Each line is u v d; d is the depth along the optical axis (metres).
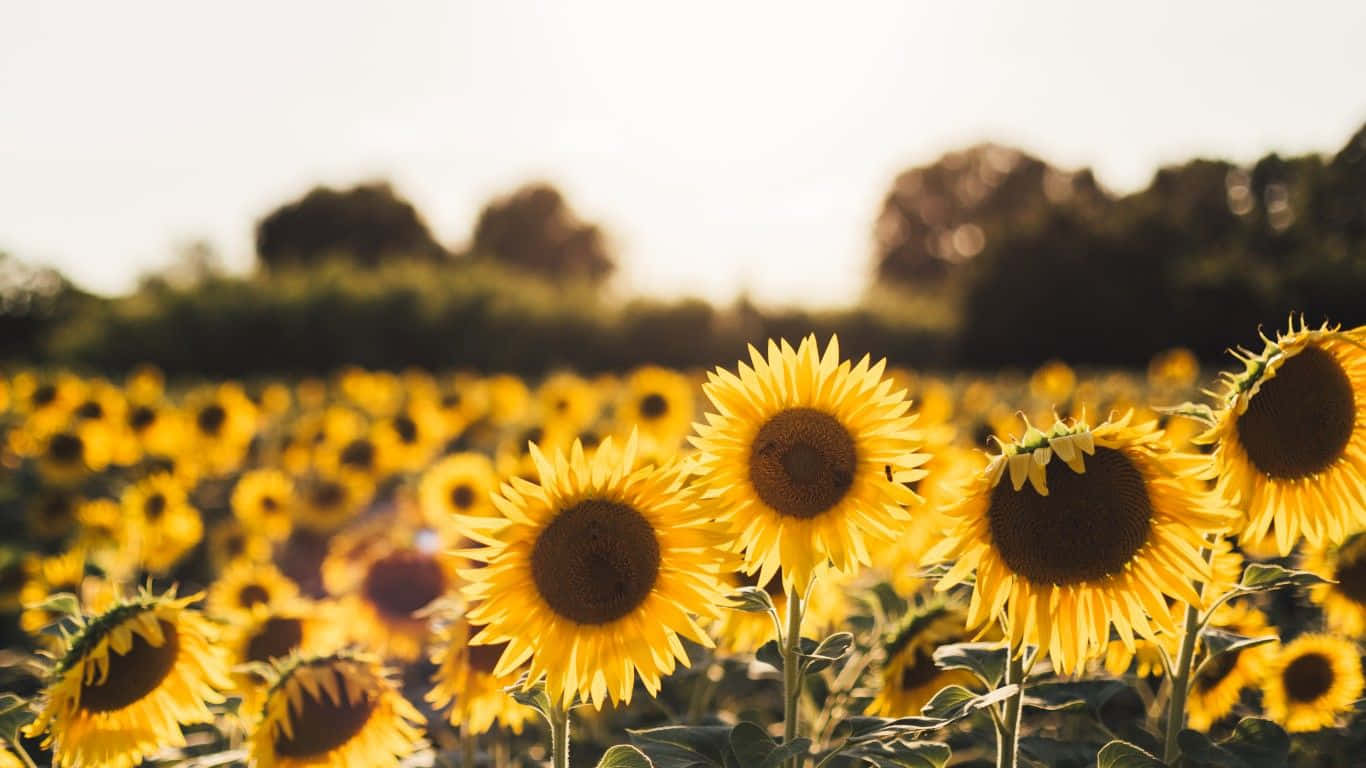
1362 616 4.21
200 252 43.41
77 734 3.49
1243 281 42.12
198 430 12.72
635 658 2.90
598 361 39.66
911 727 2.75
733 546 3.06
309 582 9.71
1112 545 2.77
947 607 3.75
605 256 92.62
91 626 3.52
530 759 4.82
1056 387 17.25
